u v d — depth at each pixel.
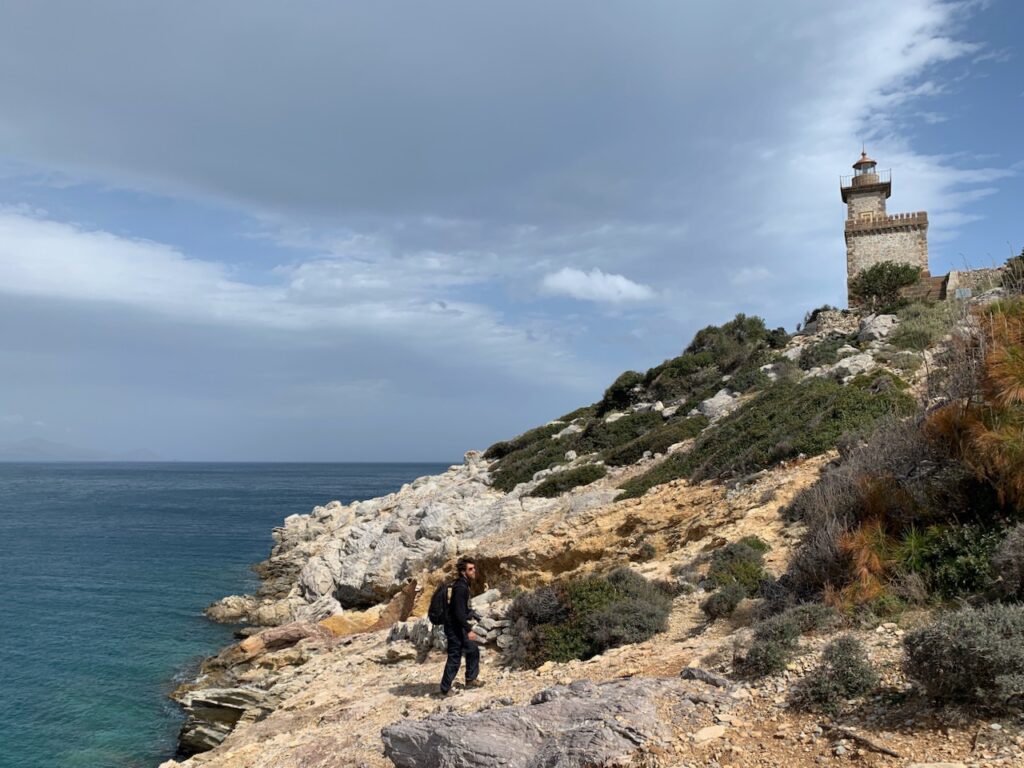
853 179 66.00
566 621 15.00
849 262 60.84
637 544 22.30
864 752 7.14
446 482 51.03
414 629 20.00
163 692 26.05
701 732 8.28
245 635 33.44
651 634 13.57
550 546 24.78
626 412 45.62
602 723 8.63
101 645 31.78
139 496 137.12
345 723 13.55
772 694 8.91
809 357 38.53
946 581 10.44
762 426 26.23
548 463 41.75
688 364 46.28
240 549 62.47
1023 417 11.33
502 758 8.49
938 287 49.22
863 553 11.37
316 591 38.47
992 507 11.23
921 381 24.41
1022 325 12.73
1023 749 6.51
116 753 21.00
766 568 14.80
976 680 7.31
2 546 61.94
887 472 13.09
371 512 53.09
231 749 14.79
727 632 12.46
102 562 54.09
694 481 25.88
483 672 14.84
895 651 9.03
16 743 21.62
